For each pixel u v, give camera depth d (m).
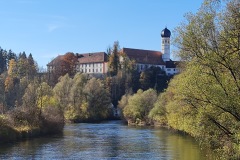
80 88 136.50
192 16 28.77
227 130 28.92
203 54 28.61
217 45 28.14
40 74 177.12
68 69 195.75
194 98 29.59
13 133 61.09
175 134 77.44
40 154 47.06
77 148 53.69
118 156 45.72
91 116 134.50
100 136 73.00
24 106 75.25
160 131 86.50
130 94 153.12
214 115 28.92
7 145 55.06
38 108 75.69
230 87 27.84
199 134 31.09
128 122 123.62
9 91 136.00
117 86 175.25
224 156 28.69
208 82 28.83
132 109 120.44
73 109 131.50
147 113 117.06
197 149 50.78
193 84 29.27
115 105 169.62
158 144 58.19
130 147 54.84
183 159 41.69
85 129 92.94
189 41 28.77
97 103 138.38
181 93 30.56
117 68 198.25
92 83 139.62
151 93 120.38
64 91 134.50
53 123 76.50
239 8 27.12
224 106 27.64
